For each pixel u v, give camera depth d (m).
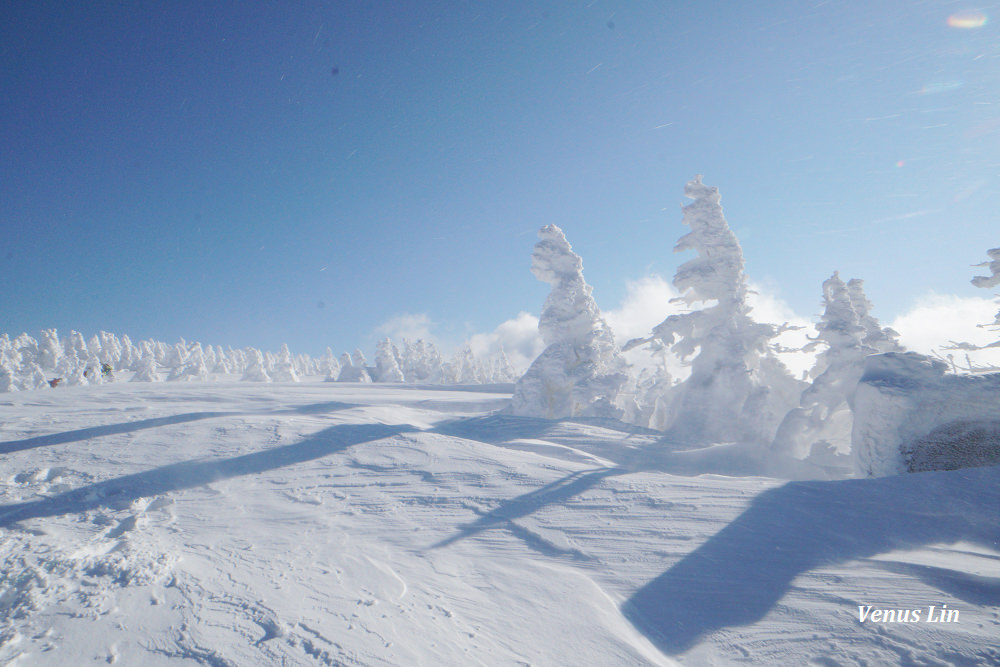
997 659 3.14
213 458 8.73
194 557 4.55
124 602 3.48
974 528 5.39
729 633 3.63
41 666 2.70
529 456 9.46
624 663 3.28
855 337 14.04
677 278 16.42
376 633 3.38
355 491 7.25
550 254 19.66
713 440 14.40
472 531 5.77
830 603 3.96
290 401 18.88
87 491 6.73
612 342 20.00
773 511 6.08
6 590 3.53
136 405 16.16
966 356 14.85
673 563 4.84
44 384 50.22
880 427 8.55
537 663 3.25
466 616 3.84
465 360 71.31
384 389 34.28
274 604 3.67
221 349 96.75
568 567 4.84
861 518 5.79
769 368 18.53
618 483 7.51
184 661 2.84
